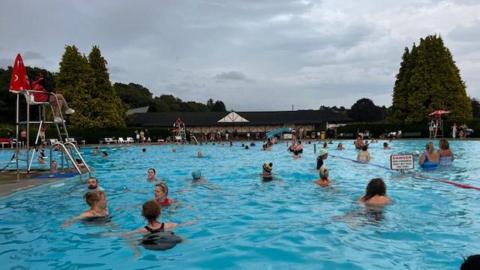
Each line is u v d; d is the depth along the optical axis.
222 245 6.22
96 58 56.28
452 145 31.81
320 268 5.17
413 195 10.07
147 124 71.56
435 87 53.94
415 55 57.62
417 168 15.34
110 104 55.94
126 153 30.61
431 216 7.91
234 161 21.92
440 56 54.66
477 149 26.62
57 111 16.61
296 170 16.03
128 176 15.66
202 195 10.93
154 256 5.81
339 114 75.62
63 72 53.91
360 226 7.22
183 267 5.34
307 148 32.03
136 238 6.71
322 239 6.42
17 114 14.98
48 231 7.38
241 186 12.42
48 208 9.47
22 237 7.02
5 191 11.20
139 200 10.52
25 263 5.71
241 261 5.49
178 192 11.47
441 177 13.17
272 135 58.53
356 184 12.36
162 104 113.19
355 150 28.84
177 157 25.86
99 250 6.18
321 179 12.31
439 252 5.76
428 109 54.09
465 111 54.78
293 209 8.91
